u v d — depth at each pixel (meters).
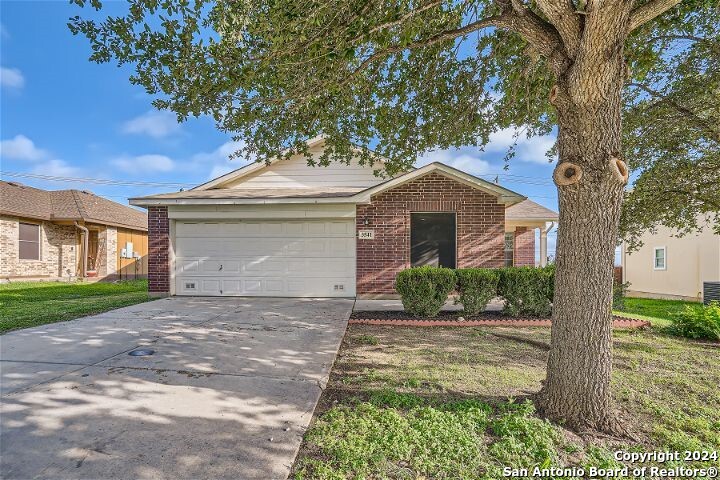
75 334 5.06
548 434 2.50
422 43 3.97
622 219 7.30
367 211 8.96
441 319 6.46
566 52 2.74
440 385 3.48
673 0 2.56
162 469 2.10
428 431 2.52
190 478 2.03
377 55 4.11
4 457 2.18
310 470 2.14
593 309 2.68
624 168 2.61
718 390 3.40
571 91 2.65
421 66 5.08
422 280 6.50
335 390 3.37
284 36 3.01
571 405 2.68
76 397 3.00
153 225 9.23
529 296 6.54
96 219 15.23
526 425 2.54
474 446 2.36
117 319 6.16
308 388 3.33
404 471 2.13
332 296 9.06
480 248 8.72
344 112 5.32
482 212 8.76
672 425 2.71
